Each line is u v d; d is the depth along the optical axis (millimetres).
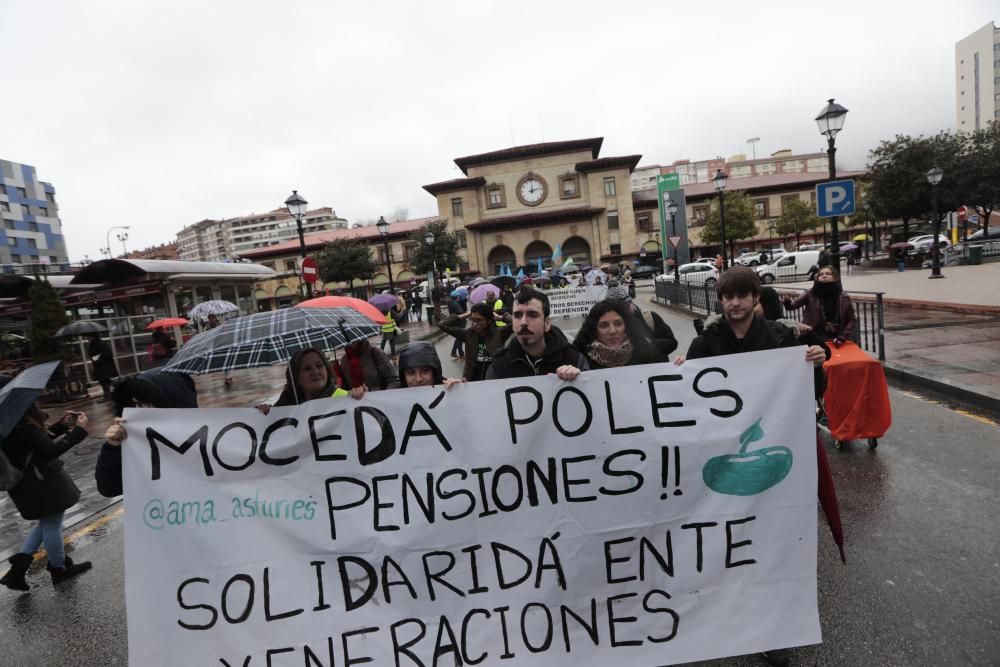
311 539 2482
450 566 2500
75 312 19547
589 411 2537
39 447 3789
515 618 2486
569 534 2516
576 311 15641
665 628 2480
